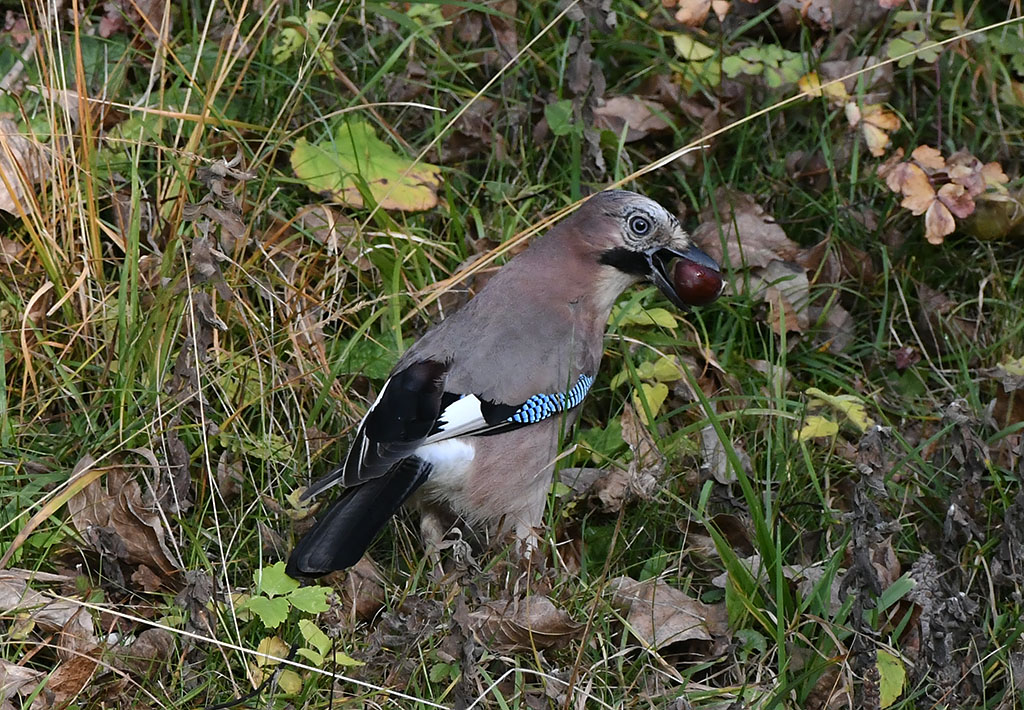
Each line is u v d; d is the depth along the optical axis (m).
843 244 10.16
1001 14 11.21
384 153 9.85
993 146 10.63
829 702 7.05
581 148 10.20
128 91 9.85
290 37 9.86
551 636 7.10
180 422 7.96
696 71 10.61
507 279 8.39
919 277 10.11
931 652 7.13
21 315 8.44
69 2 9.97
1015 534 7.55
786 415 8.54
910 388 9.56
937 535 8.38
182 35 10.19
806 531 8.23
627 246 8.38
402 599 7.30
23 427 8.02
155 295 8.20
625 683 7.16
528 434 7.96
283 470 8.16
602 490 8.31
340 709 6.68
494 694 6.91
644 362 9.20
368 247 9.24
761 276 9.94
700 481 8.26
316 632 6.71
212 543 7.71
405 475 7.52
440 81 10.38
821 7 10.70
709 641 7.52
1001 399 9.14
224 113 9.52
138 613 7.29
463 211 10.02
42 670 6.88
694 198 10.30
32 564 7.46
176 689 6.82
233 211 7.61
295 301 8.82
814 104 10.59
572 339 8.24
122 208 9.17
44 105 9.18
